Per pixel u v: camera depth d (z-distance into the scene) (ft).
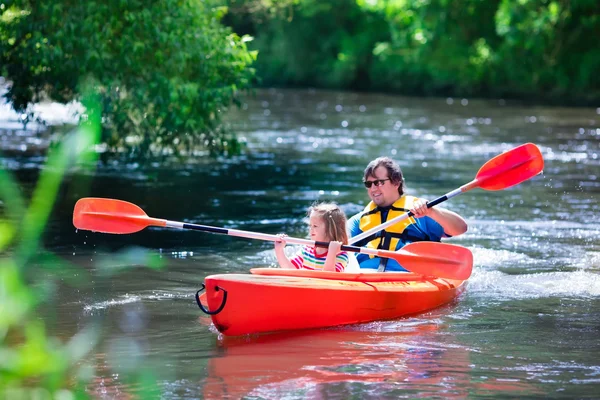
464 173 77.71
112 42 63.36
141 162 75.66
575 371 26.66
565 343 30.01
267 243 48.37
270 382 25.34
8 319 13.46
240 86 67.26
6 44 64.13
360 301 33.06
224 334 30.37
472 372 26.50
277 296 31.14
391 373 26.32
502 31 190.60
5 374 13.53
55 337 29.91
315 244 35.17
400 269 38.47
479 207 60.75
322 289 32.19
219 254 45.24
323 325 32.24
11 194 14.21
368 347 29.40
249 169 78.23
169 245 47.37
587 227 53.31
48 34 62.23
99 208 37.73
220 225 52.34
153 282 38.78
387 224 37.93
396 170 39.32
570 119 137.59
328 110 154.92
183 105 63.16
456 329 32.09
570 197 64.90
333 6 240.73
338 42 242.17
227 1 92.12
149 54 64.34
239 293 30.27
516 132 115.44
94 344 29.22
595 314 34.37
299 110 153.79
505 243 48.60
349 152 93.15
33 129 104.32
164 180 70.18
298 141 103.40
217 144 70.18
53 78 64.75
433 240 39.86
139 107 64.34
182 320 32.71
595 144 100.12
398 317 34.12
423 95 211.61
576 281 40.14
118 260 42.96
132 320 32.50
